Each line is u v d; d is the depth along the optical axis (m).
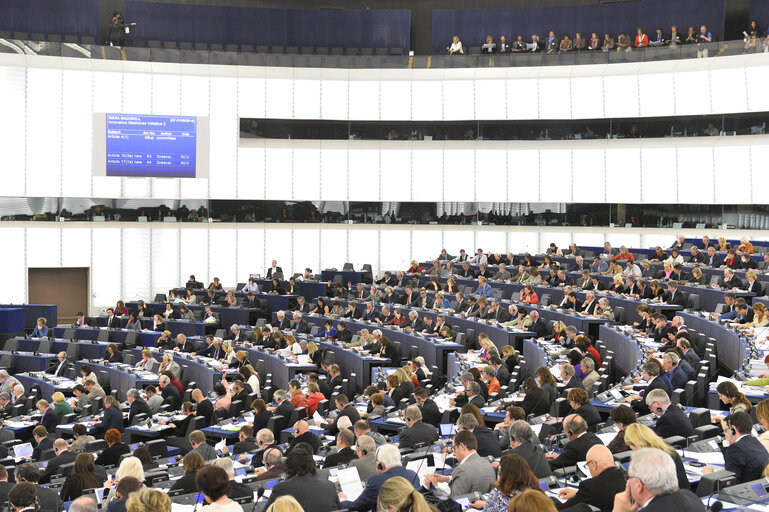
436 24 37.34
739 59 31.58
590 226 34.50
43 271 33.78
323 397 16.19
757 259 25.70
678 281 23.66
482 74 35.47
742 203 31.80
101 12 36.84
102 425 16.56
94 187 33.81
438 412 13.38
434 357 20.70
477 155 35.66
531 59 34.84
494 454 9.51
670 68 32.97
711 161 32.38
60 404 17.66
